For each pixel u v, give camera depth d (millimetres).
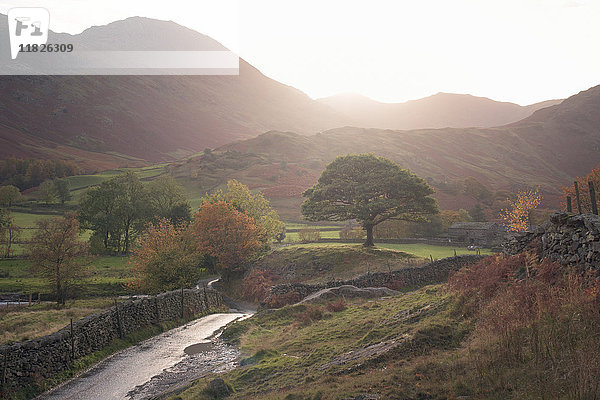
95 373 21969
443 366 11875
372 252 61594
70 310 36250
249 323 30141
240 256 60906
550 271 14984
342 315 26750
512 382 9805
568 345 10383
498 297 15414
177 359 23672
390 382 11555
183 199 102000
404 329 17203
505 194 187750
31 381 19422
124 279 62844
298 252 66375
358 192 67812
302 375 15320
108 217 91062
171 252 51219
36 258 47625
